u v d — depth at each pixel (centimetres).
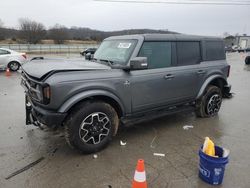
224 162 291
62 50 4425
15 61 1373
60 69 347
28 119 429
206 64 536
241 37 5822
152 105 445
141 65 381
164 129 484
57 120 340
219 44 574
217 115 579
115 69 394
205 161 300
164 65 460
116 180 311
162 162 355
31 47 4362
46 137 438
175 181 309
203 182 308
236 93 847
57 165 344
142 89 421
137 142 422
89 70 366
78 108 357
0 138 432
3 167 337
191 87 504
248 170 335
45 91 332
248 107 657
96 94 362
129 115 420
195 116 568
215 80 568
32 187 296
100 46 518
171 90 467
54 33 6431
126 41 450
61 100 338
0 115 562
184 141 429
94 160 359
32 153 378
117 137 441
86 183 304
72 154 376
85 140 366
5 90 855
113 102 399
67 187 296
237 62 2320
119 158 365
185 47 499
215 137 448
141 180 267
